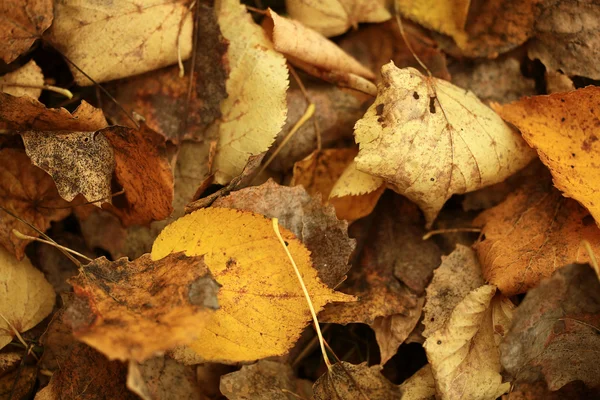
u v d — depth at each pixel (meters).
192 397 0.42
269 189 0.41
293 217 0.42
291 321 0.41
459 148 0.42
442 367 0.41
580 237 0.42
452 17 0.45
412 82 0.42
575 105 0.42
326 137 0.44
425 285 0.43
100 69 0.43
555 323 0.40
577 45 0.44
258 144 0.42
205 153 0.43
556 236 0.42
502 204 0.44
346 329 0.44
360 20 0.45
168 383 0.41
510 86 0.45
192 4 0.43
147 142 0.41
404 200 0.44
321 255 0.42
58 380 0.41
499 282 0.42
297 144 0.44
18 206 0.42
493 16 0.45
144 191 0.42
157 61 0.43
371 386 0.41
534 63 0.45
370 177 0.42
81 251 0.44
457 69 0.45
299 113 0.44
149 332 0.38
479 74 0.45
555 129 0.42
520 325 0.40
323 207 0.42
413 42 0.45
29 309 0.42
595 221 0.41
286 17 0.45
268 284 0.41
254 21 0.44
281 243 0.40
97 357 0.41
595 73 0.44
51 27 0.42
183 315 0.38
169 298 0.39
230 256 0.41
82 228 0.44
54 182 0.42
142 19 0.42
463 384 0.41
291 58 0.44
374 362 0.44
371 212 0.44
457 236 0.44
